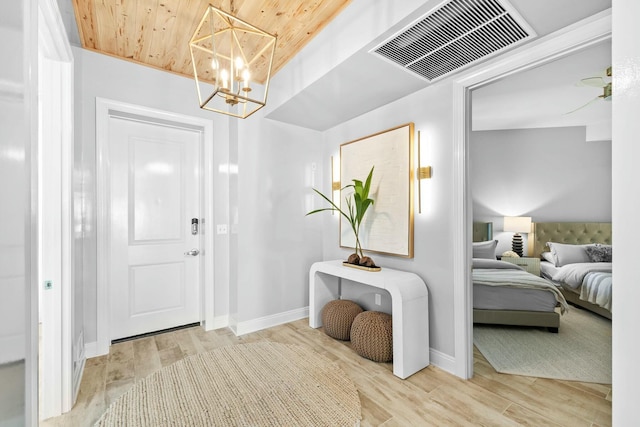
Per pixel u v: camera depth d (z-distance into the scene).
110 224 2.68
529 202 4.97
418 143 2.43
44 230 1.72
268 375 1.65
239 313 2.90
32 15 0.95
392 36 1.71
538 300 3.02
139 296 2.86
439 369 2.24
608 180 4.61
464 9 1.47
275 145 3.19
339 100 2.64
